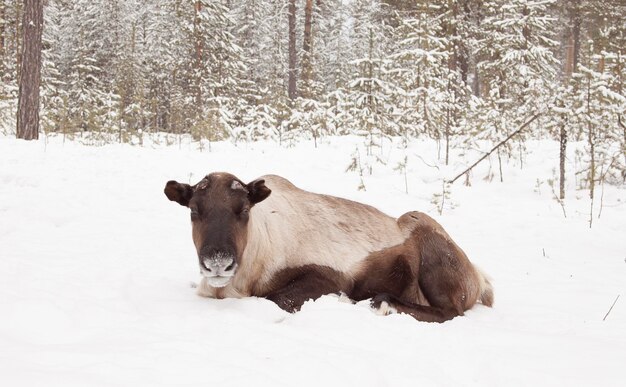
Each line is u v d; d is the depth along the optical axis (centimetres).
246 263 521
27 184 1122
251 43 3747
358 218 605
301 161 1452
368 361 342
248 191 502
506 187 1313
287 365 323
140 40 3531
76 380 274
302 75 2912
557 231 1011
